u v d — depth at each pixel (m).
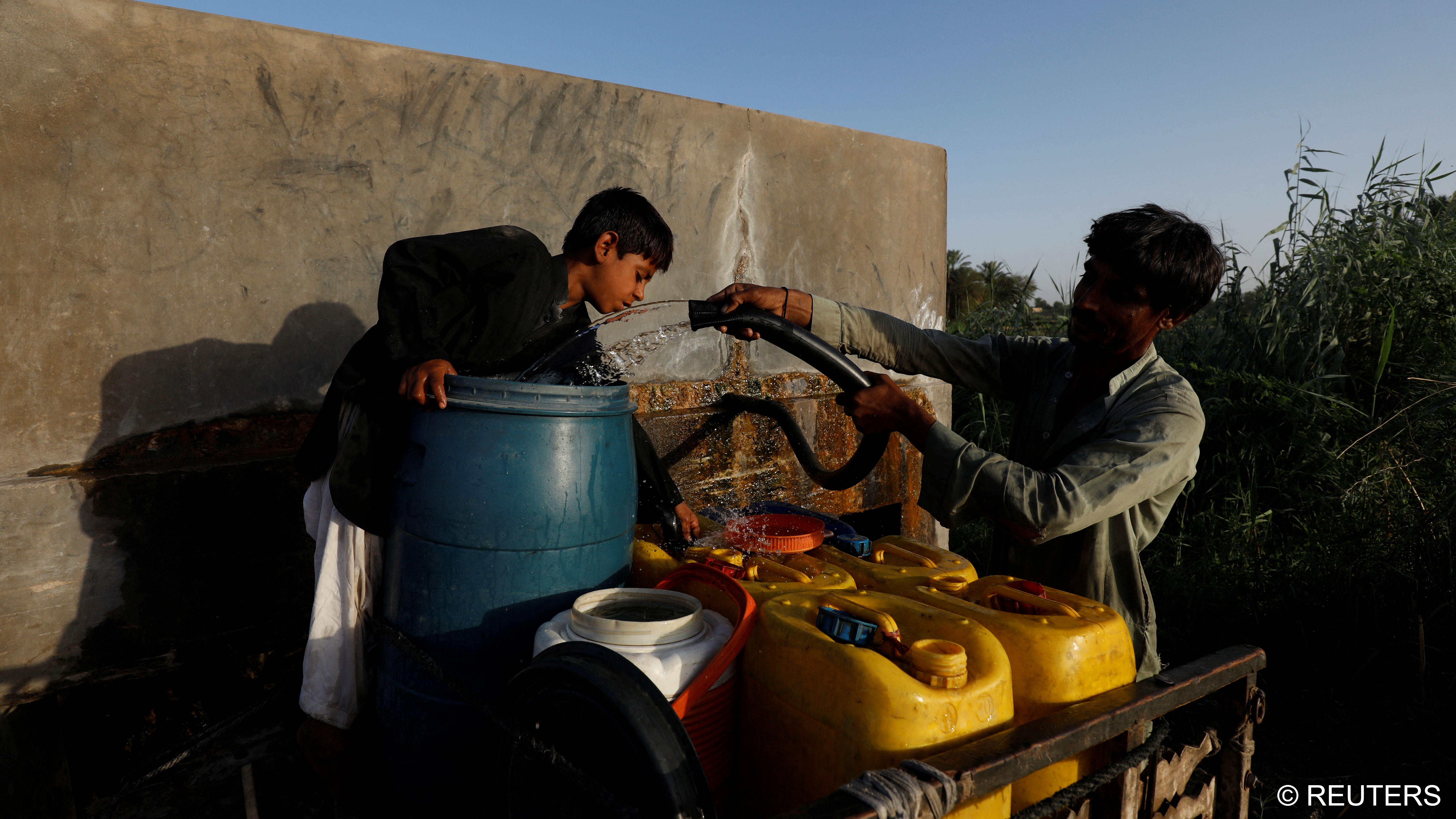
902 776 0.95
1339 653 3.29
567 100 2.52
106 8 1.83
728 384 2.98
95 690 2.25
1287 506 4.15
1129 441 1.54
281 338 2.11
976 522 4.67
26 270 1.78
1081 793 1.11
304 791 1.89
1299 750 2.79
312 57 2.09
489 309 1.64
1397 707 2.96
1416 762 2.69
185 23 1.92
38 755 1.90
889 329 2.04
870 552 1.80
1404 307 4.38
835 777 1.15
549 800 1.16
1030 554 1.80
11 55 1.73
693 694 1.20
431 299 1.57
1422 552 3.35
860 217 3.35
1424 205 4.71
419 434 1.46
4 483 1.75
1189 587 3.60
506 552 1.39
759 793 1.31
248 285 2.05
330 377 2.19
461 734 1.43
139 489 1.87
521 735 1.14
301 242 2.12
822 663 1.18
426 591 1.42
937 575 1.60
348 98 2.15
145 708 2.32
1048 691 1.25
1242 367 4.64
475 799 1.48
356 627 1.60
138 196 1.90
